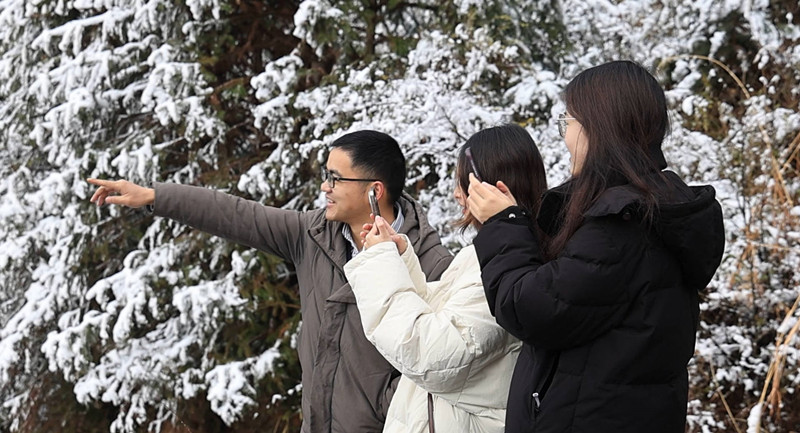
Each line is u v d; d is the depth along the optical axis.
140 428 4.35
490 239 1.79
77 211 4.32
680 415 1.73
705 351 3.55
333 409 2.48
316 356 2.51
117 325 4.03
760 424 3.37
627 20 4.40
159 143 4.45
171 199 2.64
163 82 4.12
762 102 3.64
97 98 4.28
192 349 4.25
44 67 4.43
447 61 3.88
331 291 2.55
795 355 3.30
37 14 4.53
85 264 4.44
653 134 1.76
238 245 4.23
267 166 4.11
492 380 1.99
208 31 4.37
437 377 1.93
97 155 4.30
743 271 3.53
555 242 1.75
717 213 1.72
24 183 4.63
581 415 1.68
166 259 4.18
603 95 1.75
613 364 1.67
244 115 4.54
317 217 2.64
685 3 4.38
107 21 4.26
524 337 1.71
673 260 1.70
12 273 4.62
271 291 4.23
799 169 3.81
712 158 3.68
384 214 2.54
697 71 4.38
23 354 4.59
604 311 1.66
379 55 4.28
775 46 4.04
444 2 4.28
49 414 4.70
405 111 3.66
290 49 4.62
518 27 4.12
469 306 1.95
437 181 3.93
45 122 4.32
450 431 2.00
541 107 3.87
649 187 1.67
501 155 2.08
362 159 2.47
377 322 2.00
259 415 4.32
